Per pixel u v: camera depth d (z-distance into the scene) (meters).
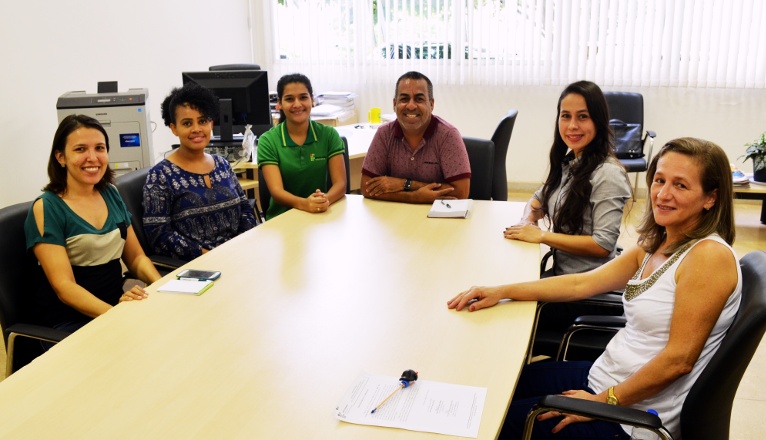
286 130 3.20
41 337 1.95
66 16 4.37
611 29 5.73
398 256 2.31
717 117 5.73
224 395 1.41
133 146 3.76
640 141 5.40
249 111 4.12
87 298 2.14
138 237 2.71
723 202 1.57
